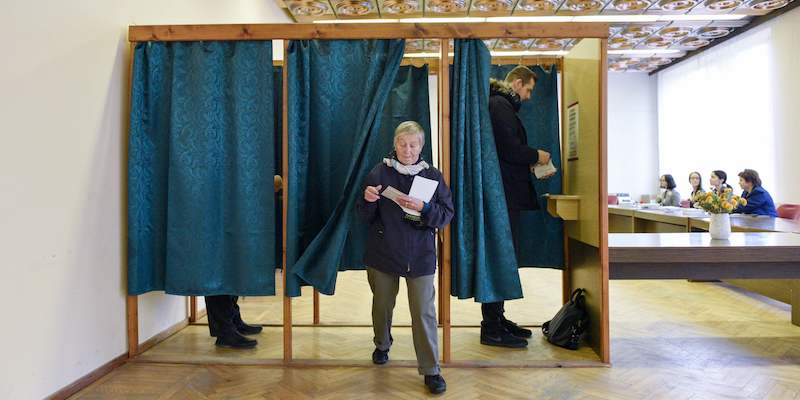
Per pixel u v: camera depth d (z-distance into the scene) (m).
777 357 2.90
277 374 2.64
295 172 2.75
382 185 2.44
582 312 3.05
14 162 2.09
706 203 3.32
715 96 8.33
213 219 2.79
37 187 2.21
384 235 2.41
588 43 2.90
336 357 2.90
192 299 3.67
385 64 2.77
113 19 2.74
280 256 3.18
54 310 2.30
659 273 3.01
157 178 2.87
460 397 2.35
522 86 3.17
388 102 3.32
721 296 4.57
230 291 2.80
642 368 2.72
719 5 6.55
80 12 2.48
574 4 6.37
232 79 2.79
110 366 2.68
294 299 4.55
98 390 2.43
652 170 10.39
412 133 2.40
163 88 2.85
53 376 2.29
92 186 2.57
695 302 4.33
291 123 2.73
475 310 4.09
